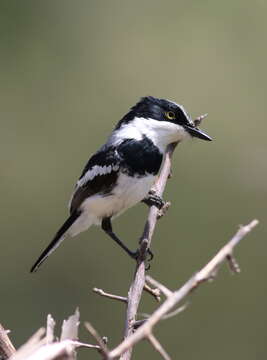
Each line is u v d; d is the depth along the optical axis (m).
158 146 7.67
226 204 13.34
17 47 15.27
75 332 3.53
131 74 14.84
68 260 13.09
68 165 14.36
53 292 13.07
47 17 15.49
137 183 7.58
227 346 12.17
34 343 2.91
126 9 15.38
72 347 3.33
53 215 14.00
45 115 14.78
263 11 14.90
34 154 14.48
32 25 15.47
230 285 12.43
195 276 3.01
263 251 12.84
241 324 12.30
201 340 12.09
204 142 13.79
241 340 12.16
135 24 15.23
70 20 15.44
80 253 13.07
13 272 13.49
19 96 14.93
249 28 14.86
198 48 14.77
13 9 15.44
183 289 3.01
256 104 14.27
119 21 15.32
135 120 7.76
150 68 14.80
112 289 12.86
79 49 15.23
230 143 13.93
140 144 7.55
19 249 13.77
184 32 14.97
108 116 14.66
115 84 14.86
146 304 11.91
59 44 15.27
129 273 12.89
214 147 13.83
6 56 15.16
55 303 12.98
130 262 12.95
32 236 13.88
